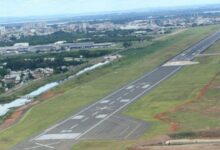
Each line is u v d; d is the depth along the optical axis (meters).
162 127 115.69
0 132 124.06
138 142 104.38
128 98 154.25
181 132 108.25
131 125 120.31
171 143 102.25
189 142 102.12
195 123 116.50
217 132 107.00
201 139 103.75
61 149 104.44
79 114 137.12
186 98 147.00
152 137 107.50
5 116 144.88
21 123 132.50
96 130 118.31
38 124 129.12
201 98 145.12
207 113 126.12
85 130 119.00
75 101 156.38
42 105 155.00
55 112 142.38
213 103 137.38
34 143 110.62
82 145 106.12
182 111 130.50
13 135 119.75
